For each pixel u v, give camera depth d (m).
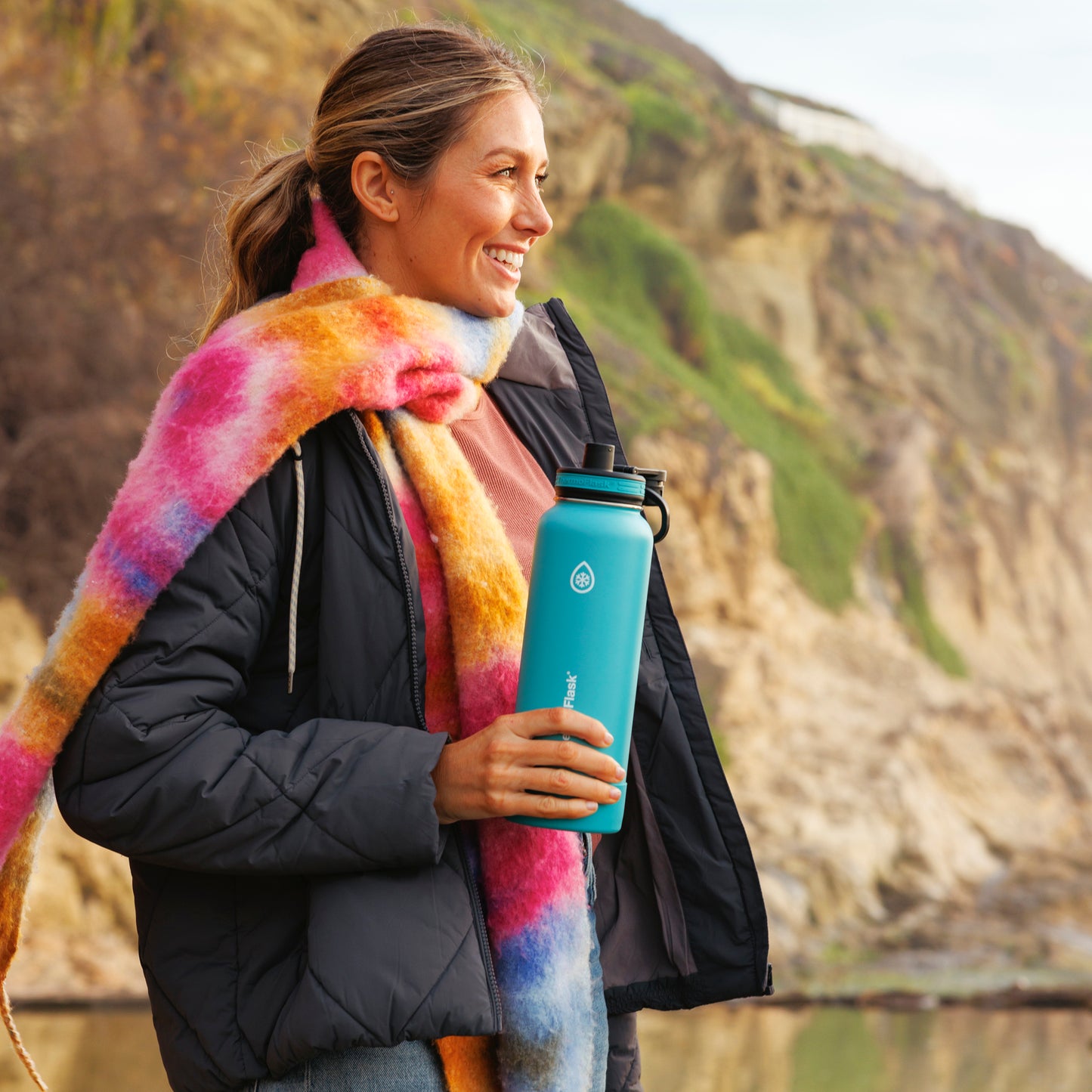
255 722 1.68
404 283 1.88
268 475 1.64
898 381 34.41
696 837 1.95
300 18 22.42
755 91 47.19
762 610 24.67
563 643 1.58
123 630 1.54
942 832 21.88
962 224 43.97
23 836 1.61
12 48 18.12
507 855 1.71
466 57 1.85
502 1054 1.70
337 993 1.51
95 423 14.96
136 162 16.95
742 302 32.91
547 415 2.01
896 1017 11.24
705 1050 8.98
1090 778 27.50
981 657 30.05
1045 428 37.19
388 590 1.66
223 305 2.01
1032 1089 8.15
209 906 1.63
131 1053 7.83
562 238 29.98
